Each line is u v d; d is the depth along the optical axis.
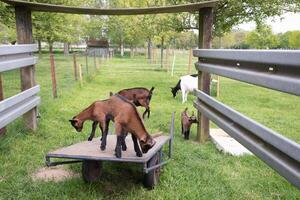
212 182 3.96
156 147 3.76
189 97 11.78
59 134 5.93
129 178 4.04
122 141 3.39
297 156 2.08
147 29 17.08
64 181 3.88
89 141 4.02
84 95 10.95
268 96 12.96
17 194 3.53
